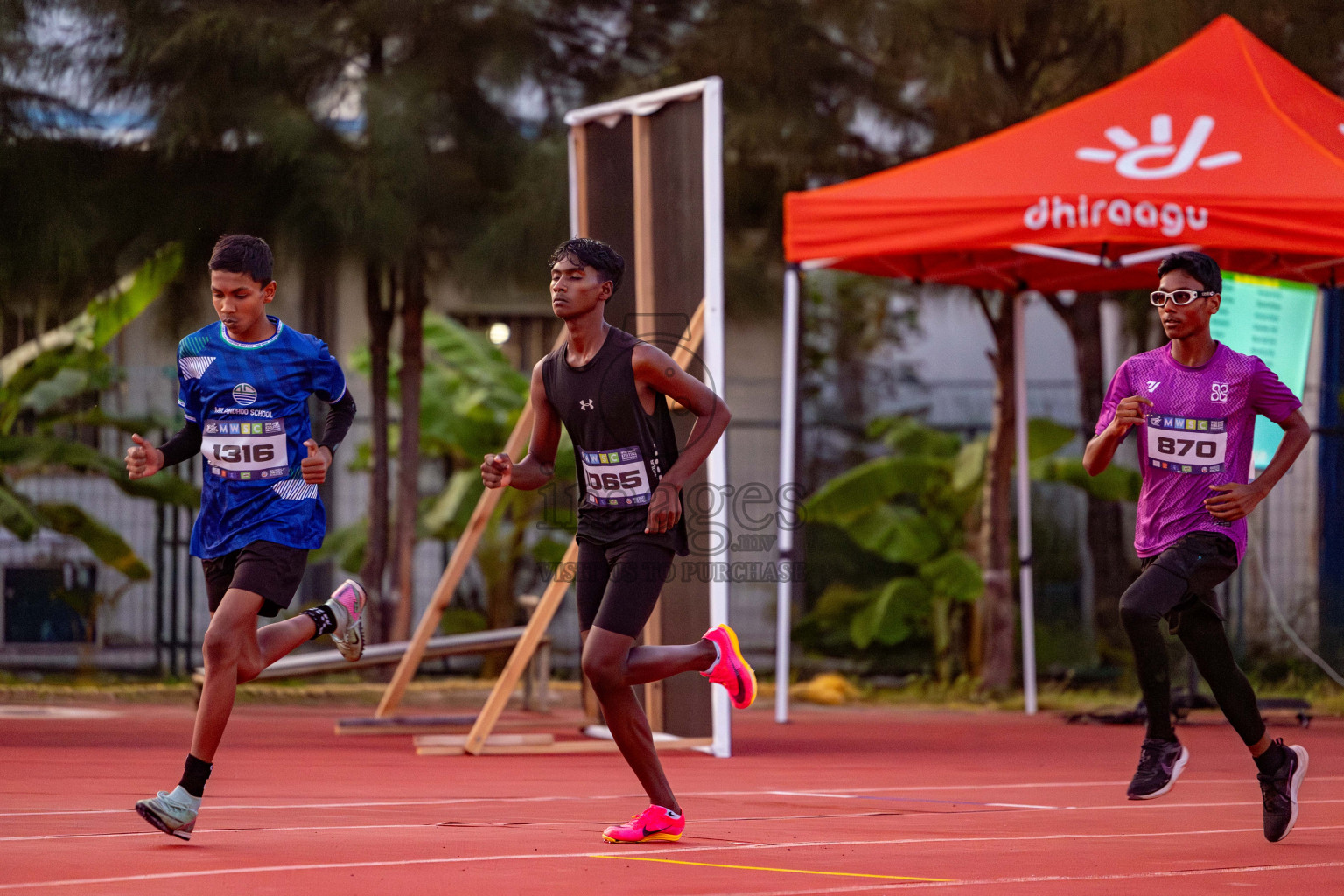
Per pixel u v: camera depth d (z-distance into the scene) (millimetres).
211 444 10914
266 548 10805
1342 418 34438
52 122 28516
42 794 13562
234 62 28156
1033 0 29047
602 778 16094
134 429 33562
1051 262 27844
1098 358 34219
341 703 29828
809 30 30094
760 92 29891
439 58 28516
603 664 10242
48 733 21578
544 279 29203
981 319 45562
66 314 30141
